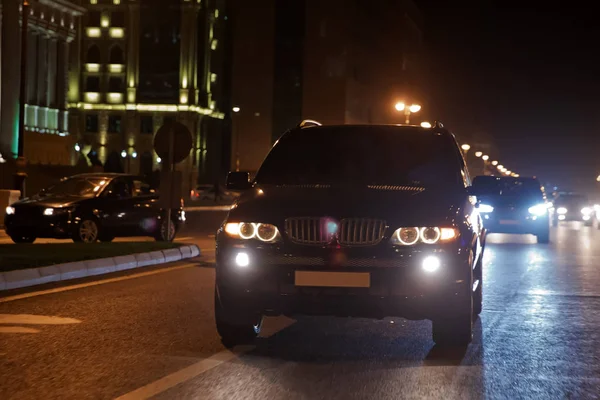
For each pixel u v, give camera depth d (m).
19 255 13.27
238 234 7.03
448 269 6.82
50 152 66.62
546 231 24.67
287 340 7.77
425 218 6.90
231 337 7.39
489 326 8.78
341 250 6.79
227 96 99.38
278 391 5.74
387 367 6.61
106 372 6.23
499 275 14.46
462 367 6.66
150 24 91.81
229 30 98.94
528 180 25.36
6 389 5.66
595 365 6.84
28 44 65.94
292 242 6.87
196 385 5.87
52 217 18.38
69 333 7.84
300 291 6.82
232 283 6.97
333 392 5.74
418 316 6.95
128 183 20.03
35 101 67.19
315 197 7.19
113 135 92.81
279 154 8.49
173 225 20.86
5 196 27.33
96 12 92.50
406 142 8.51
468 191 8.03
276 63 99.06
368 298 6.77
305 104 98.81
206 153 95.19
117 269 13.77
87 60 92.88
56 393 5.57
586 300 11.05
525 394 5.79
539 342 7.86
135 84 92.00
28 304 9.66
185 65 91.12
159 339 7.62
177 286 11.61
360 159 8.30
